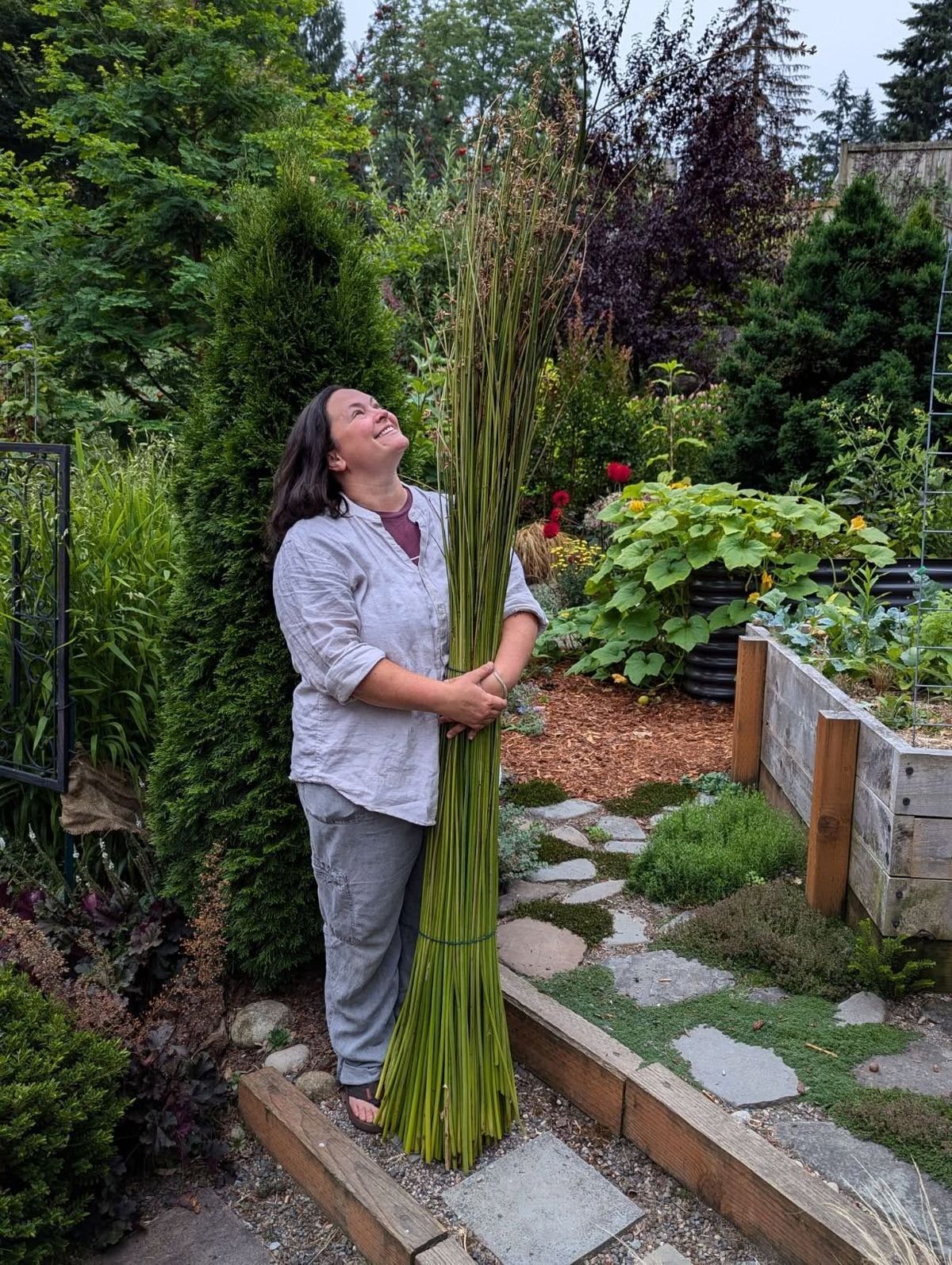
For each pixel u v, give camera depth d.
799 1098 1.78
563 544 5.95
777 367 5.38
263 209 2.24
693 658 4.55
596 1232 1.61
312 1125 1.88
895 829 2.05
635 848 3.02
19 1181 1.71
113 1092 1.87
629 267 8.48
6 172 6.77
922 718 2.47
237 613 2.20
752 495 4.63
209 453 2.20
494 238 1.62
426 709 1.67
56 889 2.74
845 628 3.15
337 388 1.80
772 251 8.94
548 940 2.42
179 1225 1.85
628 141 8.00
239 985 2.45
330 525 1.75
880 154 9.67
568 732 4.19
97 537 3.08
